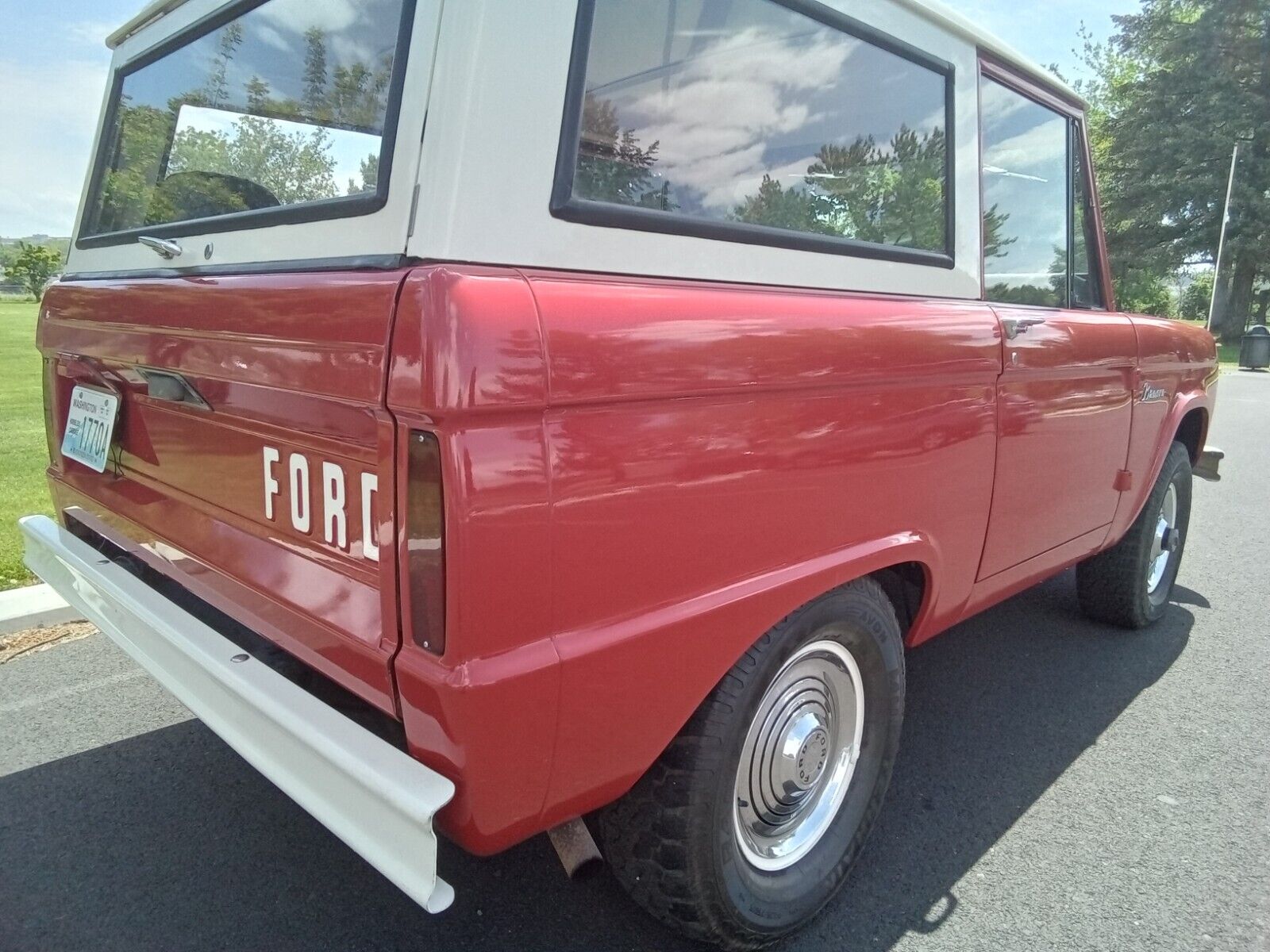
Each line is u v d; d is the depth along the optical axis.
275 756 1.71
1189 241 31.33
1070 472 2.99
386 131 1.58
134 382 2.33
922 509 2.30
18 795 2.77
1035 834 2.71
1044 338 2.67
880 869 2.53
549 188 1.59
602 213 1.66
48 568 2.77
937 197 2.47
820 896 2.24
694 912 1.95
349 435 1.59
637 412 1.59
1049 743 3.24
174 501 2.25
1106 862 2.59
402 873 1.45
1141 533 3.89
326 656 1.73
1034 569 2.99
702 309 1.70
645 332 1.59
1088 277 3.34
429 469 1.40
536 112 1.56
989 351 2.41
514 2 1.52
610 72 1.67
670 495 1.67
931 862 2.57
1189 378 3.86
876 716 2.36
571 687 1.55
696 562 1.74
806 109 2.07
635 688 1.66
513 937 2.24
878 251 2.24
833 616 2.09
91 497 2.68
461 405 1.36
